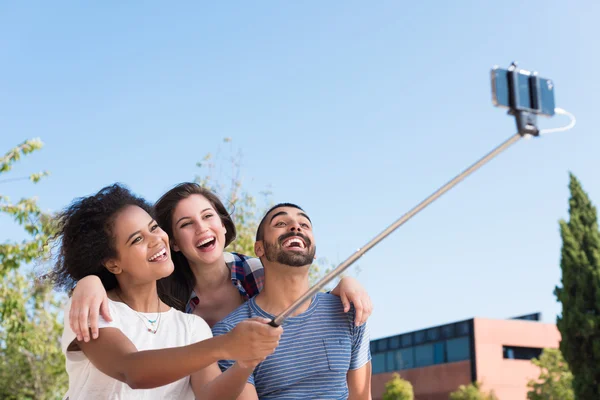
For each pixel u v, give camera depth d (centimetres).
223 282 412
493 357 3600
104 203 287
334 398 350
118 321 273
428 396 3809
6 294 966
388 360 4175
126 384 262
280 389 346
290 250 359
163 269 285
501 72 186
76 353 262
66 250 292
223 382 262
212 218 404
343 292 369
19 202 916
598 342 2166
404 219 192
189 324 293
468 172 183
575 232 2325
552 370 2736
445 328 3812
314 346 354
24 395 1900
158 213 402
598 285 2228
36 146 927
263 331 214
